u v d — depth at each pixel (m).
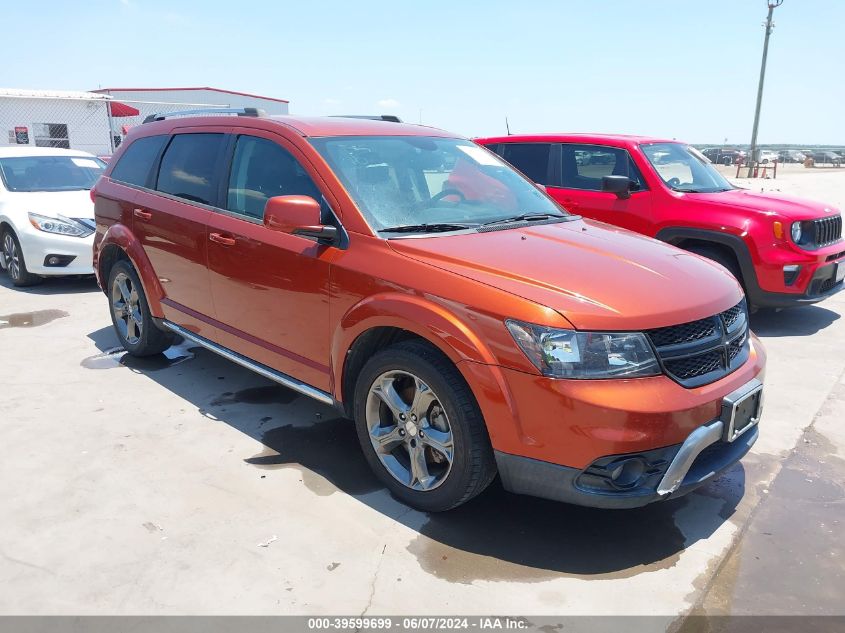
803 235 6.11
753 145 33.50
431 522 3.14
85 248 7.46
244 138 4.14
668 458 2.71
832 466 3.76
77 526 3.04
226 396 4.57
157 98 32.34
